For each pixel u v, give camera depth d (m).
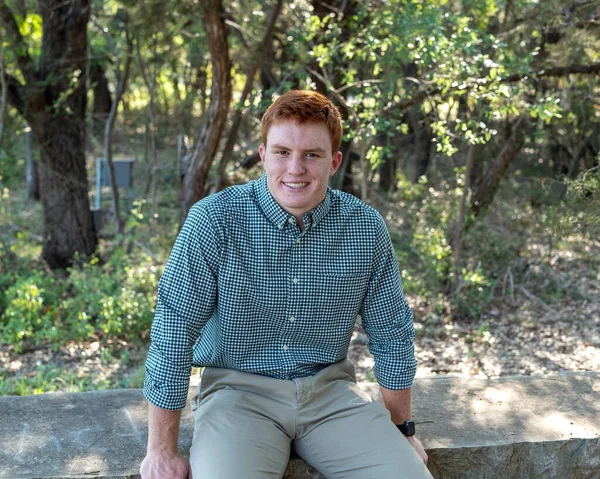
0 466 2.29
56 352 7.00
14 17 9.38
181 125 15.78
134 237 10.74
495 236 9.43
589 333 7.25
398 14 6.55
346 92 8.36
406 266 9.05
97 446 2.44
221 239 2.04
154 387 2.05
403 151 13.69
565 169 12.77
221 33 7.67
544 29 7.27
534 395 2.91
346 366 2.31
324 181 2.02
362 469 2.10
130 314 7.36
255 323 2.13
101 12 11.26
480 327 7.43
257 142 11.05
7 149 10.15
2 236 10.55
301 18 8.23
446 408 2.77
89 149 16.27
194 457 2.05
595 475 2.60
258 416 2.16
